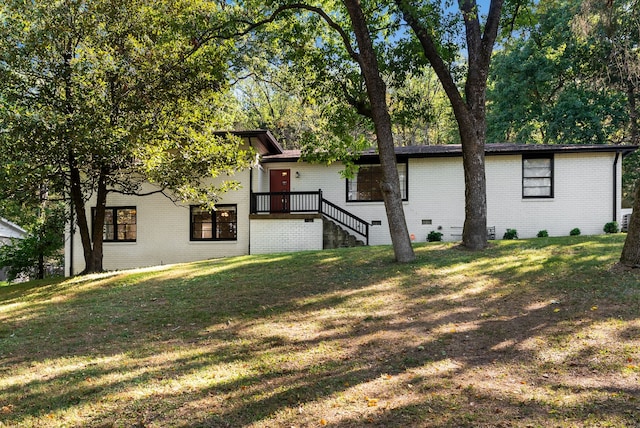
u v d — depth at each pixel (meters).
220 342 5.90
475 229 11.45
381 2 11.79
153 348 5.82
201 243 17.73
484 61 11.48
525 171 17.59
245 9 14.39
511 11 12.85
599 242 11.09
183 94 13.30
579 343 4.96
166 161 13.07
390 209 10.44
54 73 12.02
